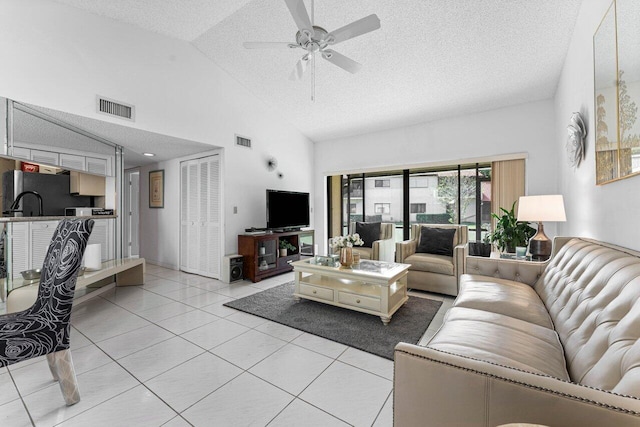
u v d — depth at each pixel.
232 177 4.32
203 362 1.96
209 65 4.00
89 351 2.11
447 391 0.80
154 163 5.39
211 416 1.46
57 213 3.03
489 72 3.34
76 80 2.76
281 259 4.62
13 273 2.93
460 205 4.61
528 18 2.61
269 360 1.99
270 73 4.04
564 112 3.08
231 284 4.00
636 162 1.43
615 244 1.77
